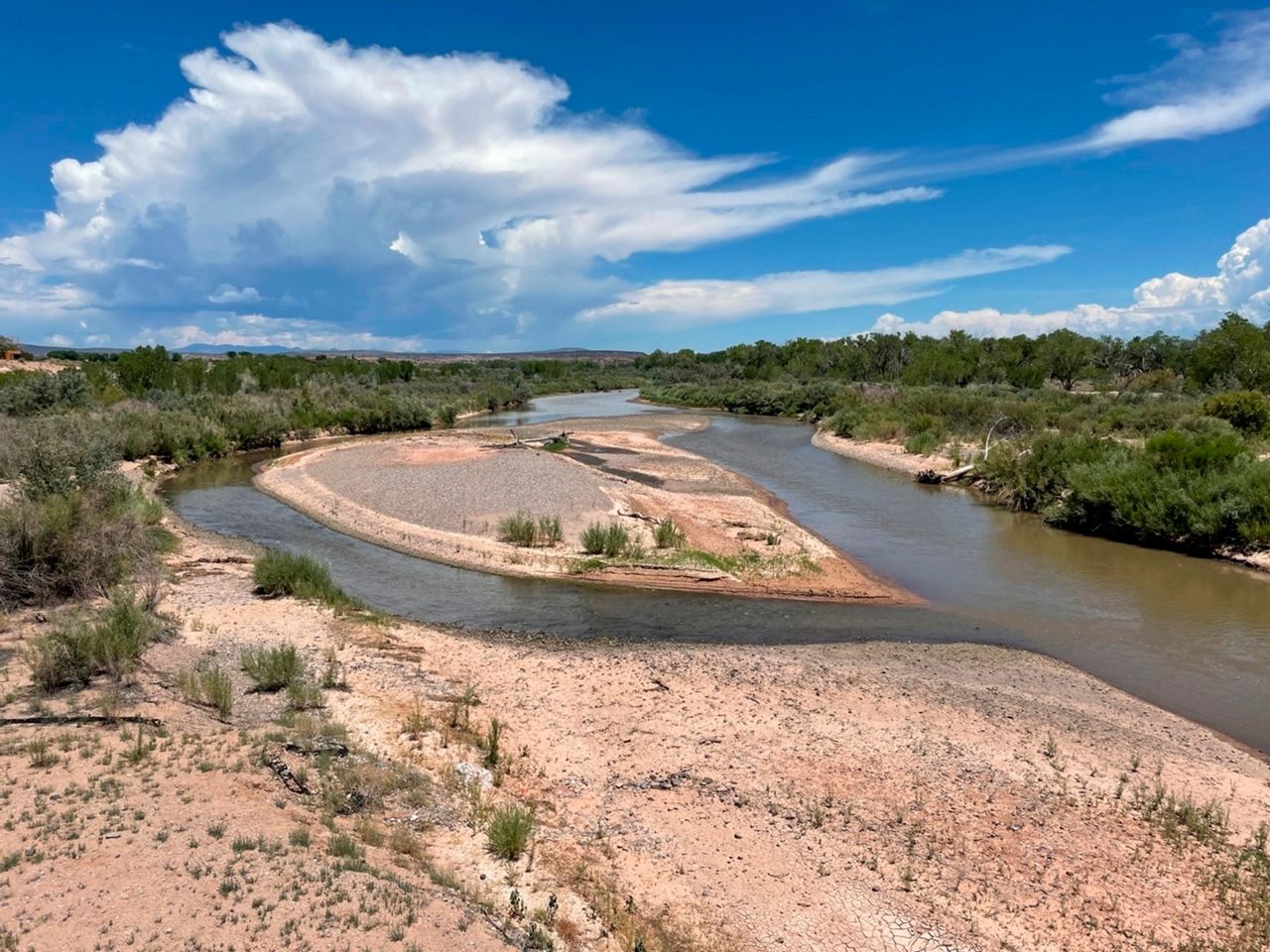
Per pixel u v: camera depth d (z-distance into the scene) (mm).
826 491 31891
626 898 6750
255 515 25688
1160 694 12617
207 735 8453
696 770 9273
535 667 12805
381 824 7363
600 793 8688
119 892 5309
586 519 23344
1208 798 9062
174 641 12219
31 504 14156
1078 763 9797
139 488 23094
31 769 7105
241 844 6082
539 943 5777
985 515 27453
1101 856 7750
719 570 19266
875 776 9188
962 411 48781
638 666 12938
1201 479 22438
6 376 47125
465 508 24875
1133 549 22531
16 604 12586
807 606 17266
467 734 9922
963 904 6938
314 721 9625
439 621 15914
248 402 50062
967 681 12727
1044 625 16047
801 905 6848
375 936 5230
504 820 7367
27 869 5477
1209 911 6961
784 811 8391
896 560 21312
